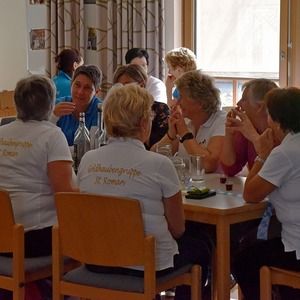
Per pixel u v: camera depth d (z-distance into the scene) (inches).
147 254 105.1
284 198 112.5
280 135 115.6
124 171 108.0
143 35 243.6
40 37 275.4
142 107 108.4
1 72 292.0
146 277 106.0
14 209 123.5
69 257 115.6
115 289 108.8
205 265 122.2
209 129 148.9
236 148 141.9
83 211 107.9
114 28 251.6
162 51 245.0
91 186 110.3
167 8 244.1
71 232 110.7
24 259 119.1
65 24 260.7
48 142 123.3
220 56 241.9
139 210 103.9
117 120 107.7
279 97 113.4
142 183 107.1
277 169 111.1
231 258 132.0
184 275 117.3
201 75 149.5
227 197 121.8
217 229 115.1
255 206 116.6
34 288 128.3
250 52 234.5
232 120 136.1
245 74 236.8
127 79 167.6
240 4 234.5
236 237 136.8
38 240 123.7
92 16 257.8
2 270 119.0
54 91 127.7
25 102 124.6
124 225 105.3
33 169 123.8
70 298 138.0
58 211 111.9
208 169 143.4
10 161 124.4
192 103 147.6
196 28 245.6
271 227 124.4
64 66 226.2
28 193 123.8
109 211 105.4
